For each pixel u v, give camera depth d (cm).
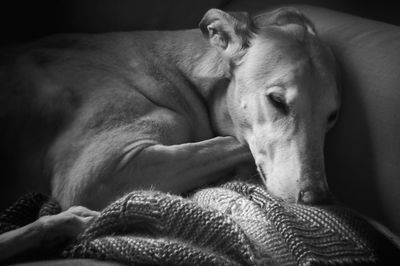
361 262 86
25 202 96
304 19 109
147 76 109
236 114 105
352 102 103
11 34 117
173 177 99
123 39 113
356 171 102
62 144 101
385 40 104
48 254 88
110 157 98
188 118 110
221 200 92
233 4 135
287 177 95
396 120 97
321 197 93
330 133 106
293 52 101
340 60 108
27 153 103
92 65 108
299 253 83
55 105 103
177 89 110
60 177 99
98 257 83
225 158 103
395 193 96
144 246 80
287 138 97
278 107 99
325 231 88
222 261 78
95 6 121
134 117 103
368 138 100
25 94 104
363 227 89
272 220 88
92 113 101
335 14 119
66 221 88
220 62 108
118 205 86
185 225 83
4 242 86
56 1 118
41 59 108
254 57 103
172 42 113
